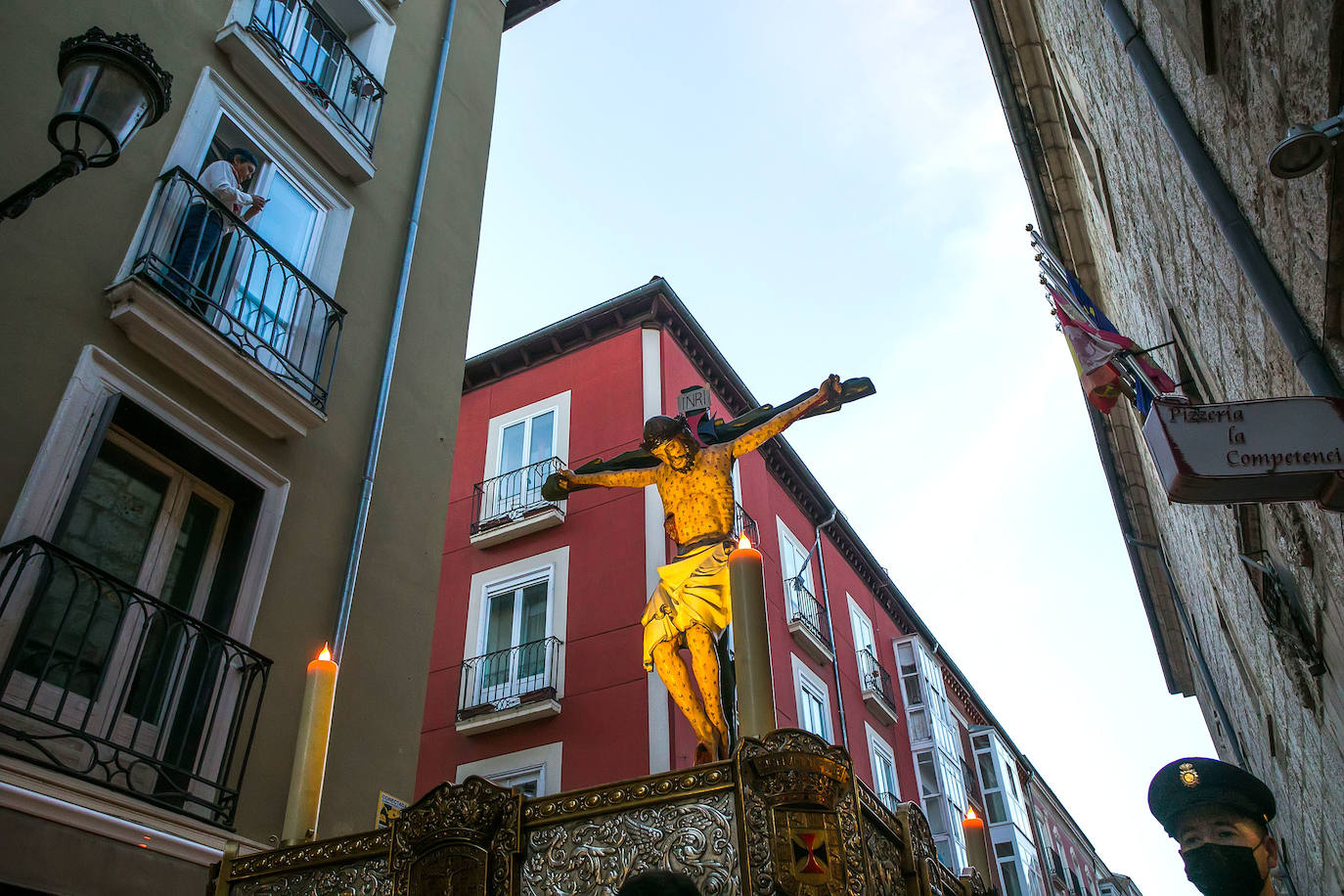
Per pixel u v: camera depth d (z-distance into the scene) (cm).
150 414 604
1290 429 421
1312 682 750
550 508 1515
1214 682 1667
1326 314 435
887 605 2366
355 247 845
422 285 916
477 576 1558
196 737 564
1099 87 909
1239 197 544
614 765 1276
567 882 244
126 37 385
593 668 1370
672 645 324
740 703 249
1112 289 1304
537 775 1322
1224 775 265
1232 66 501
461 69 1117
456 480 1705
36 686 461
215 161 745
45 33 616
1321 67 387
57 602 537
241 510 668
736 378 1823
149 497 615
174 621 558
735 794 235
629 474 368
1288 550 645
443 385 897
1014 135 1313
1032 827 2833
